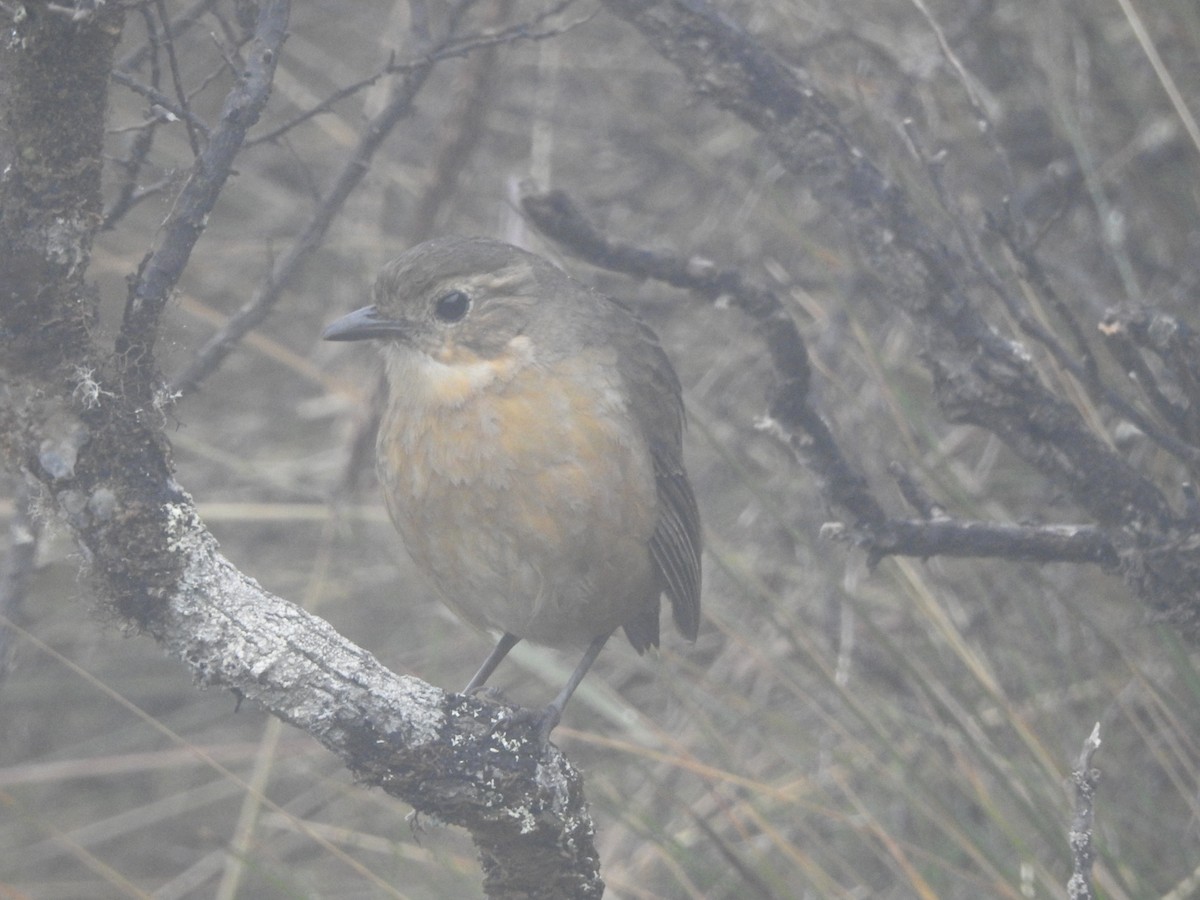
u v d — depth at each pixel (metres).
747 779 10.03
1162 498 7.46
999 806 9.76
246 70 5.73
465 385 7.83
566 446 7.74
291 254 8.68
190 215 5.66
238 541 13.92
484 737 6.30
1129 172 11.56
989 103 11.83
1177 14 10.57
